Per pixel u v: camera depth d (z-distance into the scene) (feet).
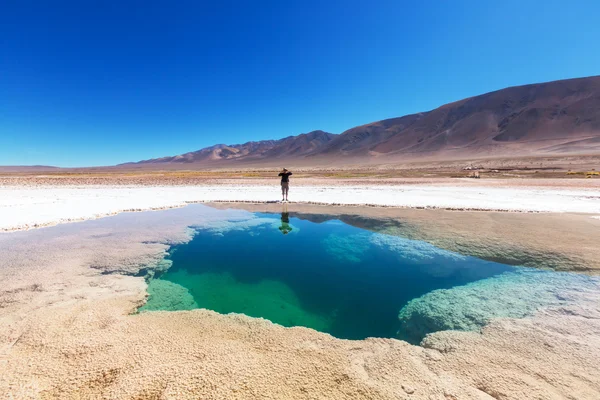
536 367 8.36
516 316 11.78
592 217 31.09
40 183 79.46
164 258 19.74
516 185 66.85
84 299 12.88
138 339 9.58
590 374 8.00
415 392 7.28
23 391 7.18
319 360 8.59
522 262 18.48
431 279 16.70
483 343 9.75
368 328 11.97
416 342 10.67
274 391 7.22
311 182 86.74
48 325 10.43
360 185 75.00
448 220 31.09
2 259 18.19
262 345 9.36
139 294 13.74
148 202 43.29
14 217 30.37
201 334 10.00
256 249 22.72
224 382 7.51
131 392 7.16
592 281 15.19
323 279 17.17
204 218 33.35
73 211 34.50
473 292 14.51
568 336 10.04
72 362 8.32
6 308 11.80
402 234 26.21
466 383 7.68
